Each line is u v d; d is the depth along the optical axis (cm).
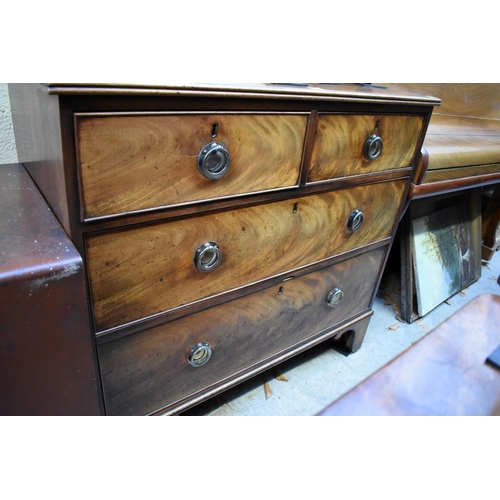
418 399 45
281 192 79
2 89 91
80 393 60
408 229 150
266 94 66
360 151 90
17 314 49
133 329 71
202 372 89
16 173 80
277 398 115
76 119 50
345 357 135
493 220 205
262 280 88
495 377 49
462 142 131
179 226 68
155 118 57
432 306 163
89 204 56
